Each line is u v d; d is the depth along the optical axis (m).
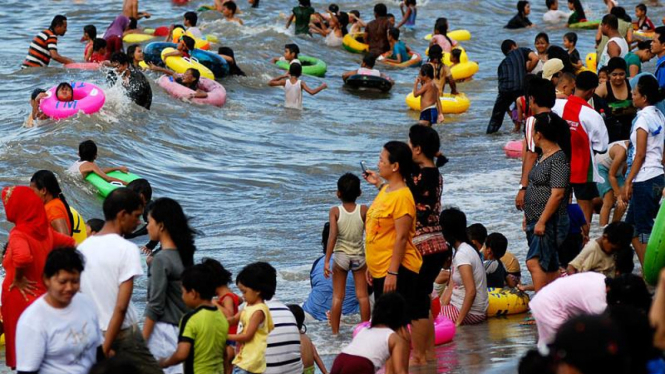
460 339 24.36
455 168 46.38
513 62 53.28
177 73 63.31
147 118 53.19
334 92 68.62
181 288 18.09
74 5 97.94
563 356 10.00
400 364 18.92
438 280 28.33
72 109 50.22
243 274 20.00
